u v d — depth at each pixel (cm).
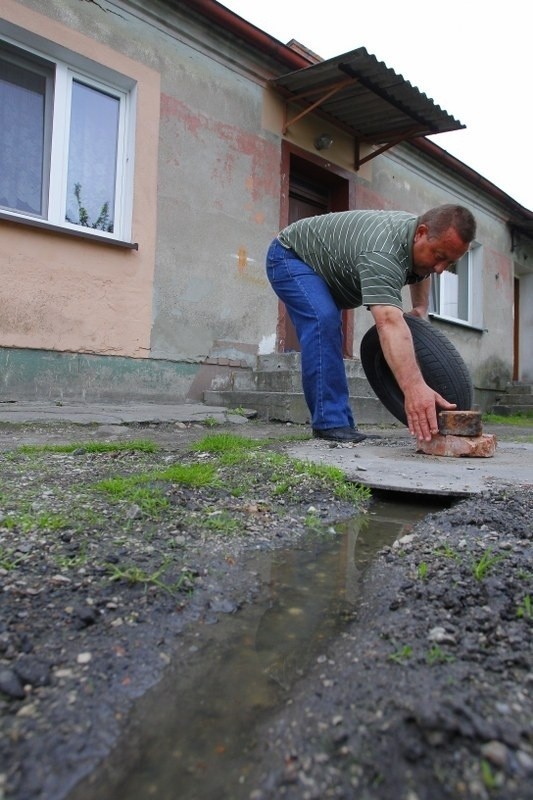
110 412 397
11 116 431
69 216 459
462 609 104
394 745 68
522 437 450
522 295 1142
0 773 64
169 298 505
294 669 88
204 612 107
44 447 257
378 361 327
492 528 154
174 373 510
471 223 255
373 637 96
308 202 690
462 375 290
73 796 62
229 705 79
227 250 549
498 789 62
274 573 128
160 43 494
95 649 90
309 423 450
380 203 738
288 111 606
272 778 65
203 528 152
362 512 183
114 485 180
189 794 63
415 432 252
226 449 266
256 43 545
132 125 482
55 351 434
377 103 596
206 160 531
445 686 78
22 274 414
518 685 80
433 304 877
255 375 537
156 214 495
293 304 313
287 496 189
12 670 82
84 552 125
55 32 428
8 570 112
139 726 74
